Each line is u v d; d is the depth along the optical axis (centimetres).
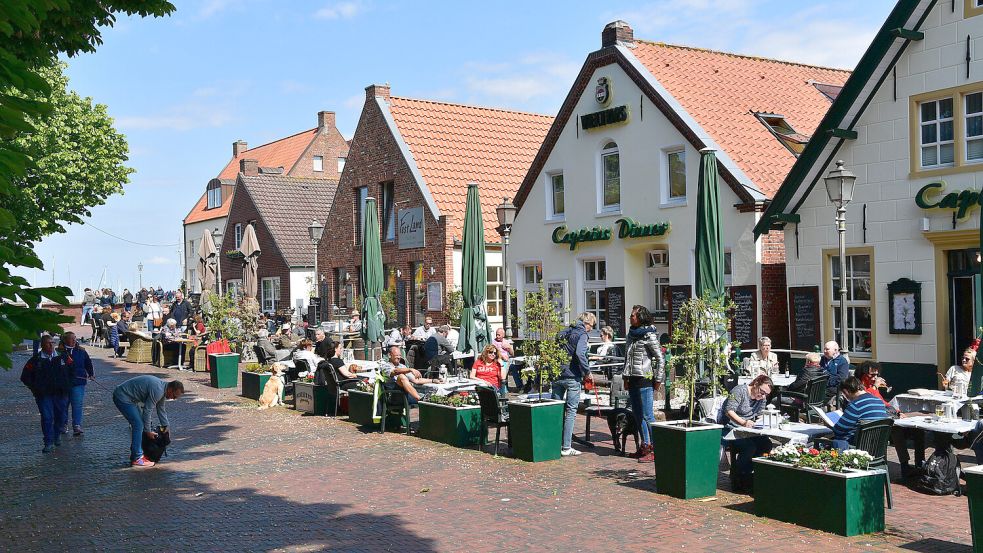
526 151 3416
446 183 3133
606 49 2333
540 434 1246
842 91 1714
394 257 3228
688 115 2131
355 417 1662
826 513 843
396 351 1614
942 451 1017
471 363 2212
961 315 1597
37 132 367
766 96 2420
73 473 1245
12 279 334
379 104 3300
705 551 787
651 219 2219
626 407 1338
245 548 842
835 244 1766
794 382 1394
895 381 1670
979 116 1562
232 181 5619
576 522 903
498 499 1018
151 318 3841
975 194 1536
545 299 1297
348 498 1046
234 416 1798
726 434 1068
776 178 2045
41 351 1436
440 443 1426
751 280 1948
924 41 1625
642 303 2308
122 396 1282
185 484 1151
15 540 889
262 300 4453
